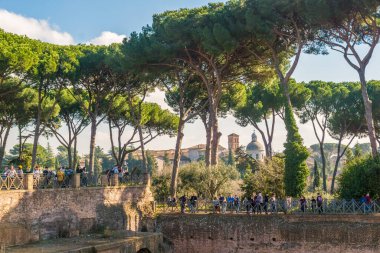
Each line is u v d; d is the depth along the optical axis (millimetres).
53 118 49656
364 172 30625
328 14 30688
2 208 24797
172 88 48000
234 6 34719
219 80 37688
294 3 31375
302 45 34875
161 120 51906
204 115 51188
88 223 30203
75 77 39031
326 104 53375
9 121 45500
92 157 41969
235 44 33750
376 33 32062
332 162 140875
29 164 47812
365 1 28984
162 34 37250
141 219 35000
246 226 31812
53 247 24609
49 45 39406
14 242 25125
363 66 32188
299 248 30016
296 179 33000
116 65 38594
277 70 35156
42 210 27250
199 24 35188
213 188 39094
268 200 32844
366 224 28328
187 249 33531
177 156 41219
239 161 62375
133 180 36375
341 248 28781
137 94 45344
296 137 33594
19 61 32156
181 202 34844
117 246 26031
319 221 29688
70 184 29656
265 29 32344
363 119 50469
